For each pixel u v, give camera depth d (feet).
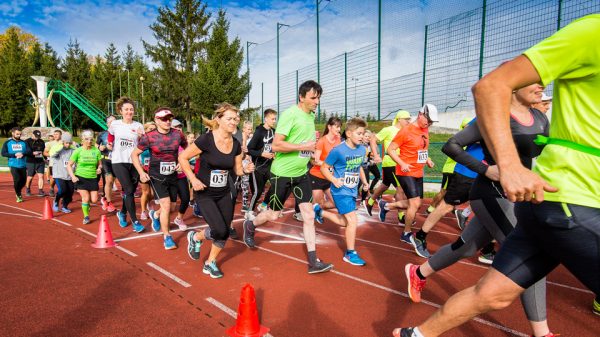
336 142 21.49
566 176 4.95
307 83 14.64
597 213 4.75
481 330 9.66
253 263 15.11
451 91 37.35
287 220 24.04
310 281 13.15
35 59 164.25
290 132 14.67
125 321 10.15
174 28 116.88
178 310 10.82
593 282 4.86
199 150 12.86
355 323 10.11
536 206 5.16
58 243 17.99
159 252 16.51
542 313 8.36
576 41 4.39
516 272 5.51
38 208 28.19
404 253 16.65
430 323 6.39
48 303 11.25
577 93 4.83
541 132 9.57
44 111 100.83
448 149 9.94
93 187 22.56
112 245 17.52
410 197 17.51
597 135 4.76
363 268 14.56
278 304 11.26
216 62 93.76
